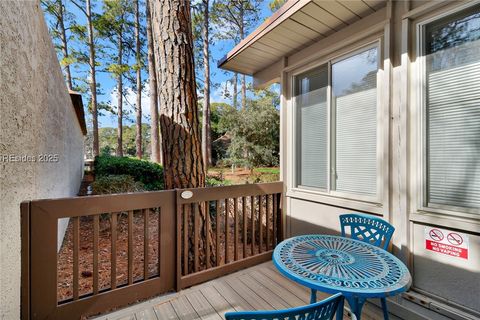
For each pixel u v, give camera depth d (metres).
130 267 1.95
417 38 1.90
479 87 1.64
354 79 2.41
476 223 1.58
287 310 0.80
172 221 2.15
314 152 2.85
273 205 3.06
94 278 1.79
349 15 2.26
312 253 1.54
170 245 2.14
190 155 2.48
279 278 2.38
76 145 7.72
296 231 2.98
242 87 16.31
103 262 2.99
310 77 2.91
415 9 1.87
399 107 1.99
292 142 3.09
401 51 1.97
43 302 1.58
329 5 2.10
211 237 2.65
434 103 1.83
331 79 2.63
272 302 1.99
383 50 2.13
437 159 1.81
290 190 3.05
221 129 8.46
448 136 1.76
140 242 3.72
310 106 2.90
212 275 2.36
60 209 1.63
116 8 14.83
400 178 1.96
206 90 12.26
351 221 1.98
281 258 1.47
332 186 2.62
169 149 2.46
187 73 2.51
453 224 1.67
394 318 1.84
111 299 1.85
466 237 1.63
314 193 2.77
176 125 2.45
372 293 1.12
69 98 5.47
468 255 1.62
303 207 2.90
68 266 2.86
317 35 2.62
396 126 2.01
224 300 2.01
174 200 2.16
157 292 2.06
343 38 2.48
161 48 2.49
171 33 2.46
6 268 1.41
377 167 2.18
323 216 2.67
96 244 1.80
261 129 7.46
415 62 1.91
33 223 1.55
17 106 1.77
